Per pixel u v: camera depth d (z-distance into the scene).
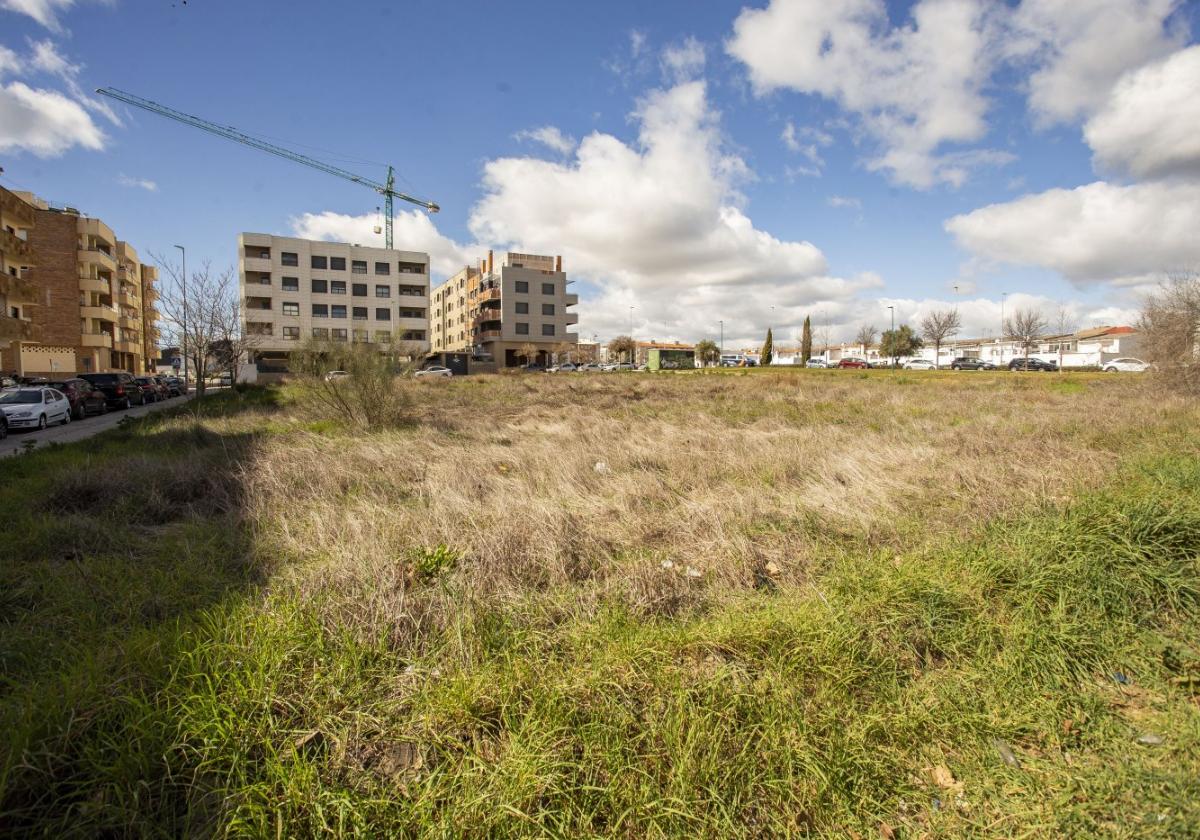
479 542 4.00
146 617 3.13
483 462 7.30
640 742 2.15
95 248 46.53
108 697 2.17
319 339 12.73
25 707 2.08
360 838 1.74
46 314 42.34
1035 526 4.09
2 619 3.10
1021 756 2.23
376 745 2.14
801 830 1.90
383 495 5.71
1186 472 5.61
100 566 3.79
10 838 1.69
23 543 4.29
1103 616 3.12
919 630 2.97
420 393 23.67
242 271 57.75
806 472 6.71
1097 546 3.70
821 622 2.93
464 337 86.75
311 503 5.48
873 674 2.64
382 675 2.51
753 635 2.80
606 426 10.63
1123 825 1.87
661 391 24.95
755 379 35.59
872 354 101.12
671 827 1.85
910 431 10.09
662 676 2.47
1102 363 60.84
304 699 2.29
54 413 16.84
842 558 3.91
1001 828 1.92
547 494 5.86
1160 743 2.23
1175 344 16.77
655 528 4.71
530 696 2.33
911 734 2.30
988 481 5.74
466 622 2.87
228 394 27.28
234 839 1.73
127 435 11.55
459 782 1.95
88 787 1.86
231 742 2.03
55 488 5.71
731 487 5.96
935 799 2.04
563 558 3.87
